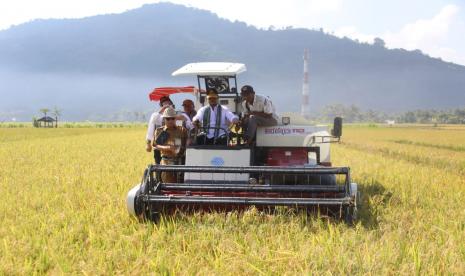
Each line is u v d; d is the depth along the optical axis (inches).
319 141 368.2
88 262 229.9
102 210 344.5
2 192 450.0
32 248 255.8
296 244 255.1
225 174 346.0
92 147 1252.5
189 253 243.3
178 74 389.7
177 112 407.2
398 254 230.7
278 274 214.8
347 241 254.8
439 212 344.5
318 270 215.2
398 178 562.9
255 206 314.0
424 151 1322.6
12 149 1163.3
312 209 311.6
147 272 219.6
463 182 545.3
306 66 7288.4
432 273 207.6
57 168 681.0
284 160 361.4
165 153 367.6
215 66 398.9
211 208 324.2
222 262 225.9
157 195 311.0
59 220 314.5
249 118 353.1
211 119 356.5
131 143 1475.1
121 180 514.6
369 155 999.0
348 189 306.8
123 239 265.9
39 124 4808.1
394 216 323.9
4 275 217.8
